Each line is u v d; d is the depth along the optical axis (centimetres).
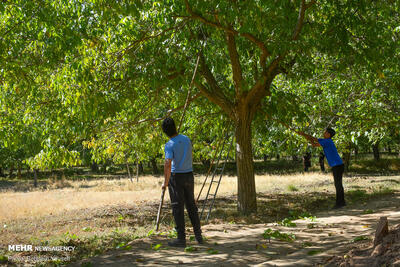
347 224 604
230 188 1686
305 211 934
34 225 888
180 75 841
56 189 2189
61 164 899
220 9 635
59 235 714
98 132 948
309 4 743
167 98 1142
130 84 859
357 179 1903
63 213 1091
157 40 809
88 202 1382
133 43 798
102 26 743
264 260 407
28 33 736
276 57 823
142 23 814
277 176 2267
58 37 677
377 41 778
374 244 349
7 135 898
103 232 732
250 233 575
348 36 802
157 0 693
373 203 920
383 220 356
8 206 1344
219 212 984
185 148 485
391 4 768
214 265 392
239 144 968
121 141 1159
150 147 1173
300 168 3431
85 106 696
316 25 783
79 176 3556
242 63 1017
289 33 657
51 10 661
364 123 1182
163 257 431
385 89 1087
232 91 1026
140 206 1180
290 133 1362
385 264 296
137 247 492
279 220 816
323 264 347
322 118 1311
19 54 768
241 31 651
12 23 731
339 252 385
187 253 448
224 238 538
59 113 798
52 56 764
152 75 784
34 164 889
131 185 2056
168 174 475
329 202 1088
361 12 759
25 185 2647
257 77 936
